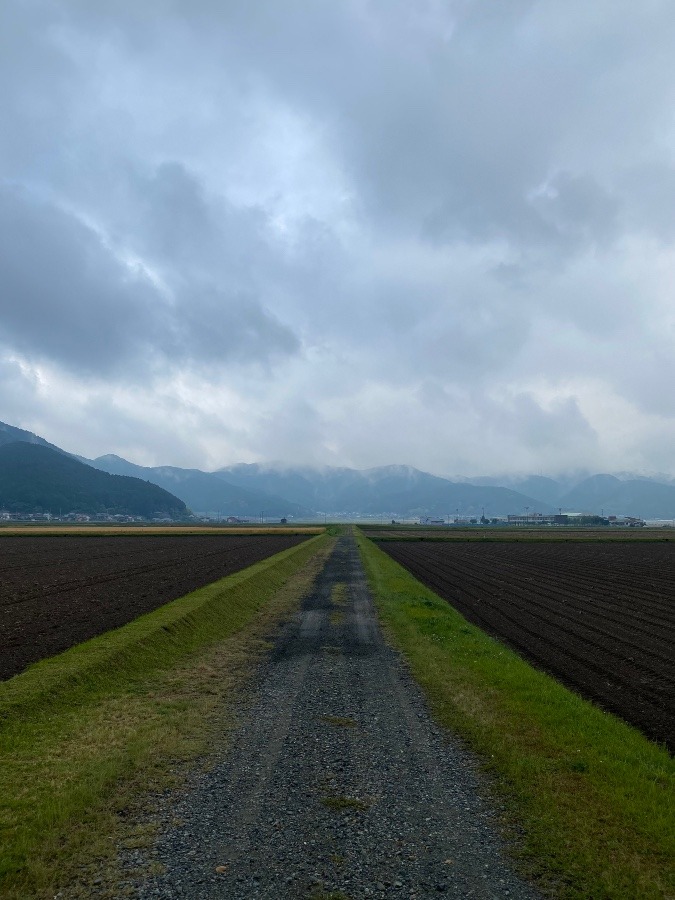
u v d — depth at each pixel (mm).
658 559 77000
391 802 8883
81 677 14766
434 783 9586
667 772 10305
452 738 11766
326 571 49562
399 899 6484
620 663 19828
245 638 21938
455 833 7957
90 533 121562
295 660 18484
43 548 79625
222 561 55344
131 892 6594
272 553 67750
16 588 35656
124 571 46062
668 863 7328
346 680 16156
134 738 11391
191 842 7648
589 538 134875
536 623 27969
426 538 124562
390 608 29219
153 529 167500
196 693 14703
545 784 9500
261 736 11766
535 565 64625
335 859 7270
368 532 169125
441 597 36969
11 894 6559
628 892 6715
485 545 108938
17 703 12523
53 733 11539
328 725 12469
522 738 11609
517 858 7371
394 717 13039
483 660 18281
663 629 26562
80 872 6992
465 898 6523
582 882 6895
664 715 14297
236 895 6527
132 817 8328
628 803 8812
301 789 9320
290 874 6934
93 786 9141
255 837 7785
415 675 16719
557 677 17953
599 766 10250
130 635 19016
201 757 10625
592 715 13180
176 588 34625
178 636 20562
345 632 23125
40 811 8336
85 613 25859
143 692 14664
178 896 6508
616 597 38250
